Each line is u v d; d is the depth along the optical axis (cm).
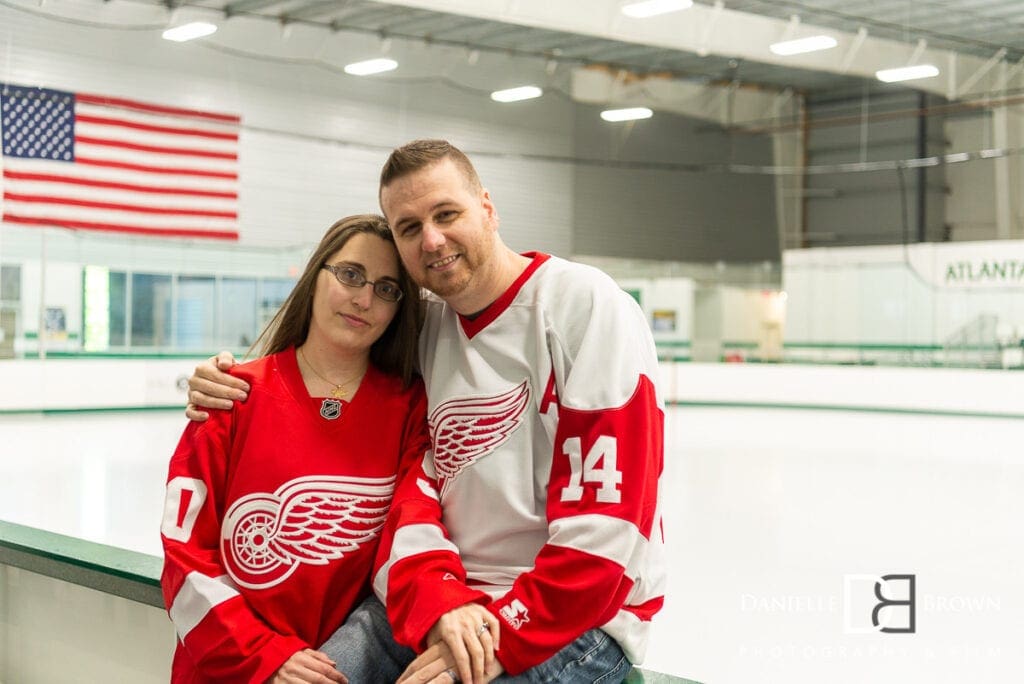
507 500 173
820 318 1592
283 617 182
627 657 173
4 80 1257
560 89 1716
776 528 590
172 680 189
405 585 168
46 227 1218
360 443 189
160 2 1338
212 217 1391
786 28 1512
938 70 1584
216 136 1392
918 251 1507
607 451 162
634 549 162
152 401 1260
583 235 1894
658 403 172
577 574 157
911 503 685
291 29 1464
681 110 1834
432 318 197
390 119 1656
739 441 1063
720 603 423
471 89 1644
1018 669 342
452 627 157
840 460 915
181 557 180
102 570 230
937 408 1402
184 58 1423
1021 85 1638
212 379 189
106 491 663
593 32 1352
